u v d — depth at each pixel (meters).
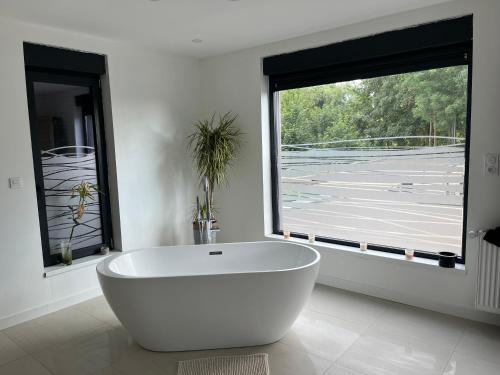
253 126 4.27
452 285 3.13
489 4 2.74
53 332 3.07
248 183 4.40
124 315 2.64
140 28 3.40
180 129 4.50
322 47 3.69
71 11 2.94
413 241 3.50
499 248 2.77
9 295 3.17
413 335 2.86
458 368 2.44
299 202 4.24
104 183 3.95
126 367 2.55
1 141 3.07
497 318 2.96
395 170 3.54
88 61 3.67
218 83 4.52
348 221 3.90
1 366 2.61
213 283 2.54
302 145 4.15
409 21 3.12
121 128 3.91
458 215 3.22
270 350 2.70
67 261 3.58
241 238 4.56
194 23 3.30
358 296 3.59
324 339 2.83
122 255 3.17
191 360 2.60
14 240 3.18
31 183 3.27
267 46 4.03
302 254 3.26
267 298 2.61
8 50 3.09
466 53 3.00
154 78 4.19
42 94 3.46
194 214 4.54
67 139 3.66
